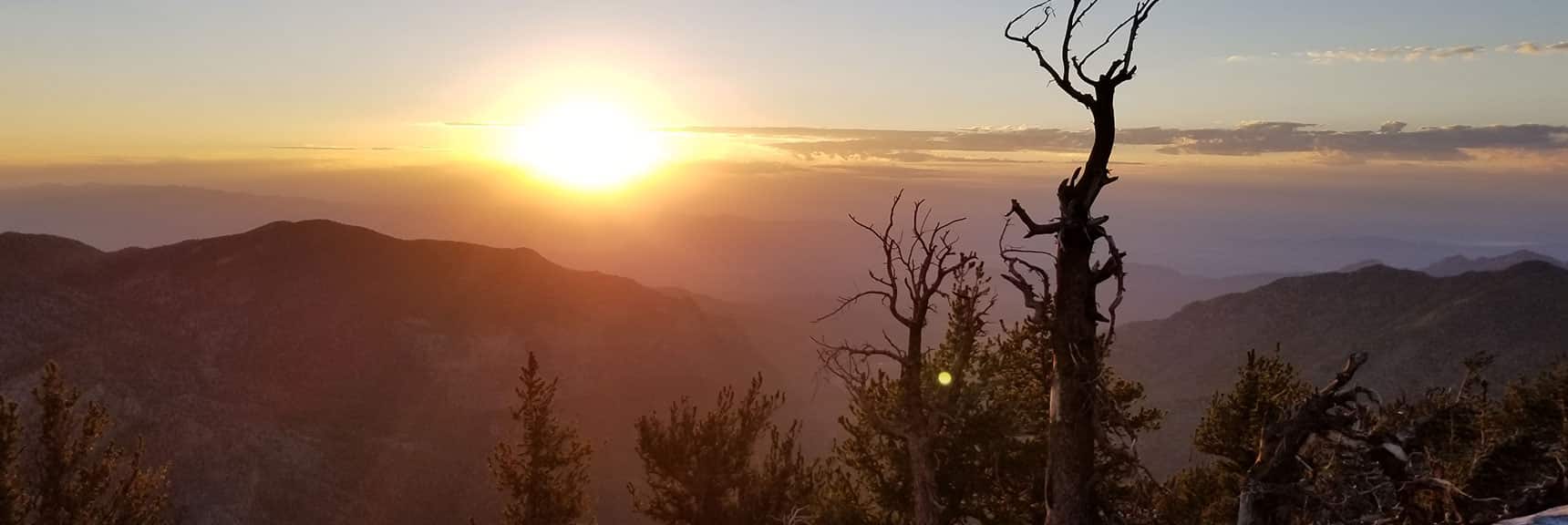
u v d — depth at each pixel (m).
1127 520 11.27
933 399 16.14
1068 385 10.38
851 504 20.02
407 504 87.50
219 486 80.69
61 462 23.22
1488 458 14.40
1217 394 22.44
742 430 23.19
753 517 22.06
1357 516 11.31
